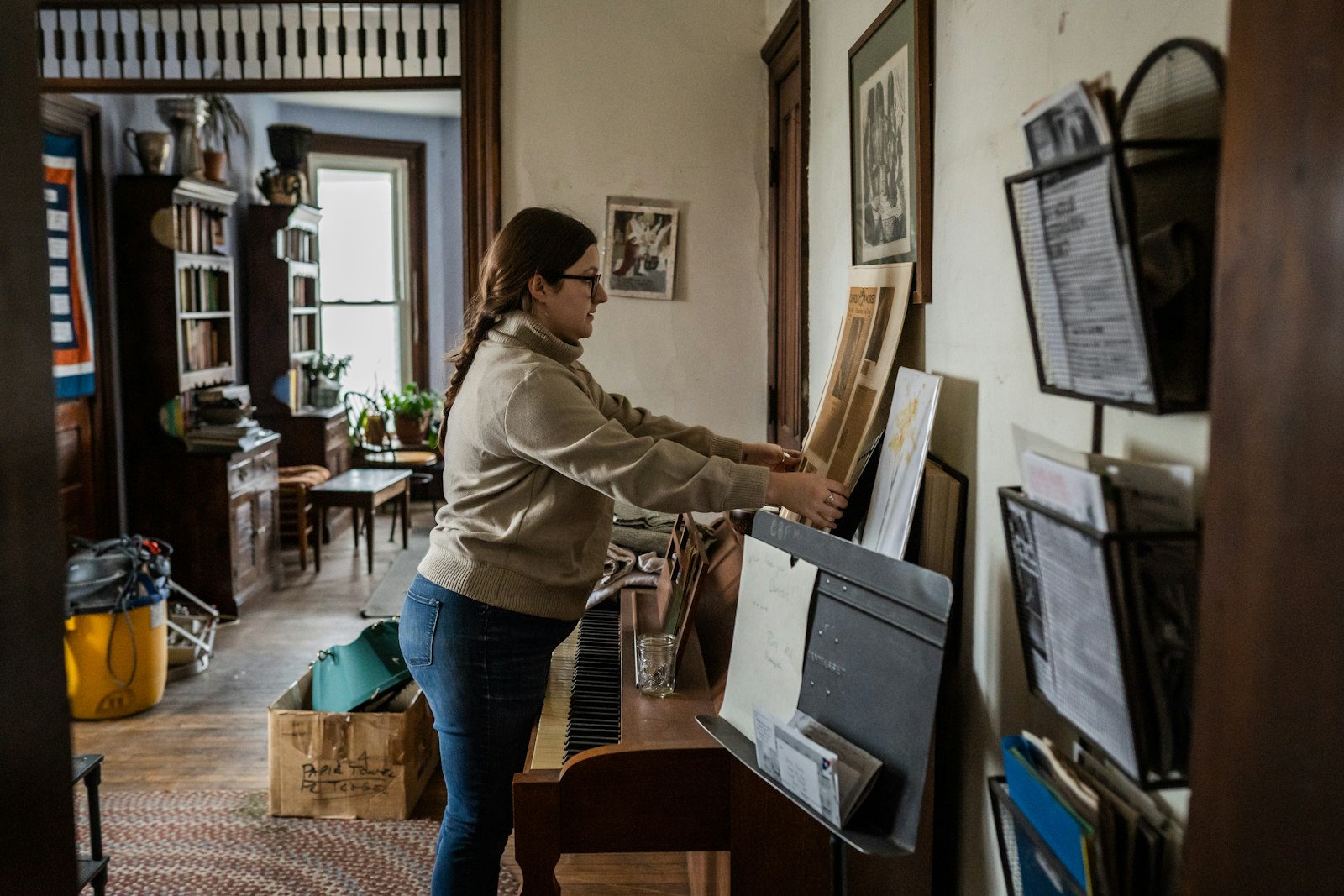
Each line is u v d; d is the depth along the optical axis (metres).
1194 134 0.97
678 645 2.23
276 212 7.47
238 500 5.87
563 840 1.76
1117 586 0.97
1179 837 1.02
